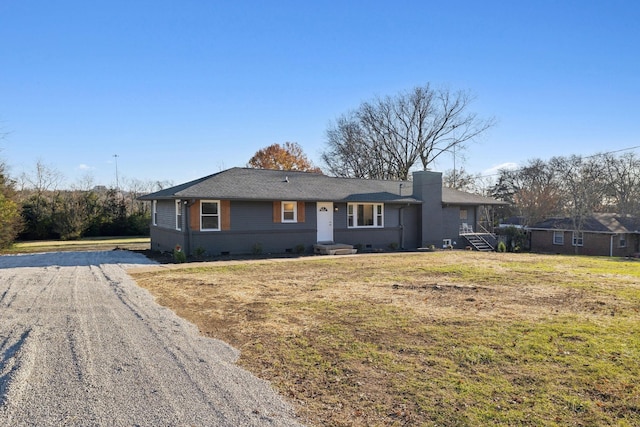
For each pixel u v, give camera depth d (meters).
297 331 5.99
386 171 40.56
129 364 4.54
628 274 12.08
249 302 8.00
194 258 15.75
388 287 9.66
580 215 31.02
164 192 19.28
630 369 4.53
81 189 38.53
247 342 5.50
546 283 10.27
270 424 3.31
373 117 40.09
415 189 22.33
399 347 5.27
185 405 3.61
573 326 6.21
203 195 15.88
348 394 3.93
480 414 3.51
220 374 4.35
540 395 3.89
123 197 37.06
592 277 11.39
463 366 4.62
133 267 13.20
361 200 19.88
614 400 3.80
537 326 6.21
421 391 3.98
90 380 4.09
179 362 4.66
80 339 5.36
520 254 19.75
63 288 9.03
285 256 17.00
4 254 18.53
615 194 38.69
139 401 3.66
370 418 3.46
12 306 7.23
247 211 17.39
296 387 4.08
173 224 18.02
